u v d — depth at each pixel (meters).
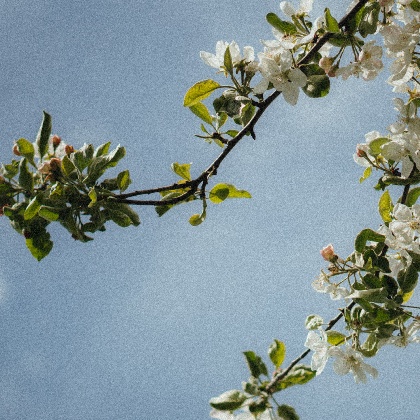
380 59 2.10
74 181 2.10
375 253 2.10
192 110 2.18
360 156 2.15
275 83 2.11
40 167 2.10
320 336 2.11
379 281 2.09
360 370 2.10
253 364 2.11
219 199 2.17
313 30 2.12
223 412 2.11
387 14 2.13
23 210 2.11
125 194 2.11
